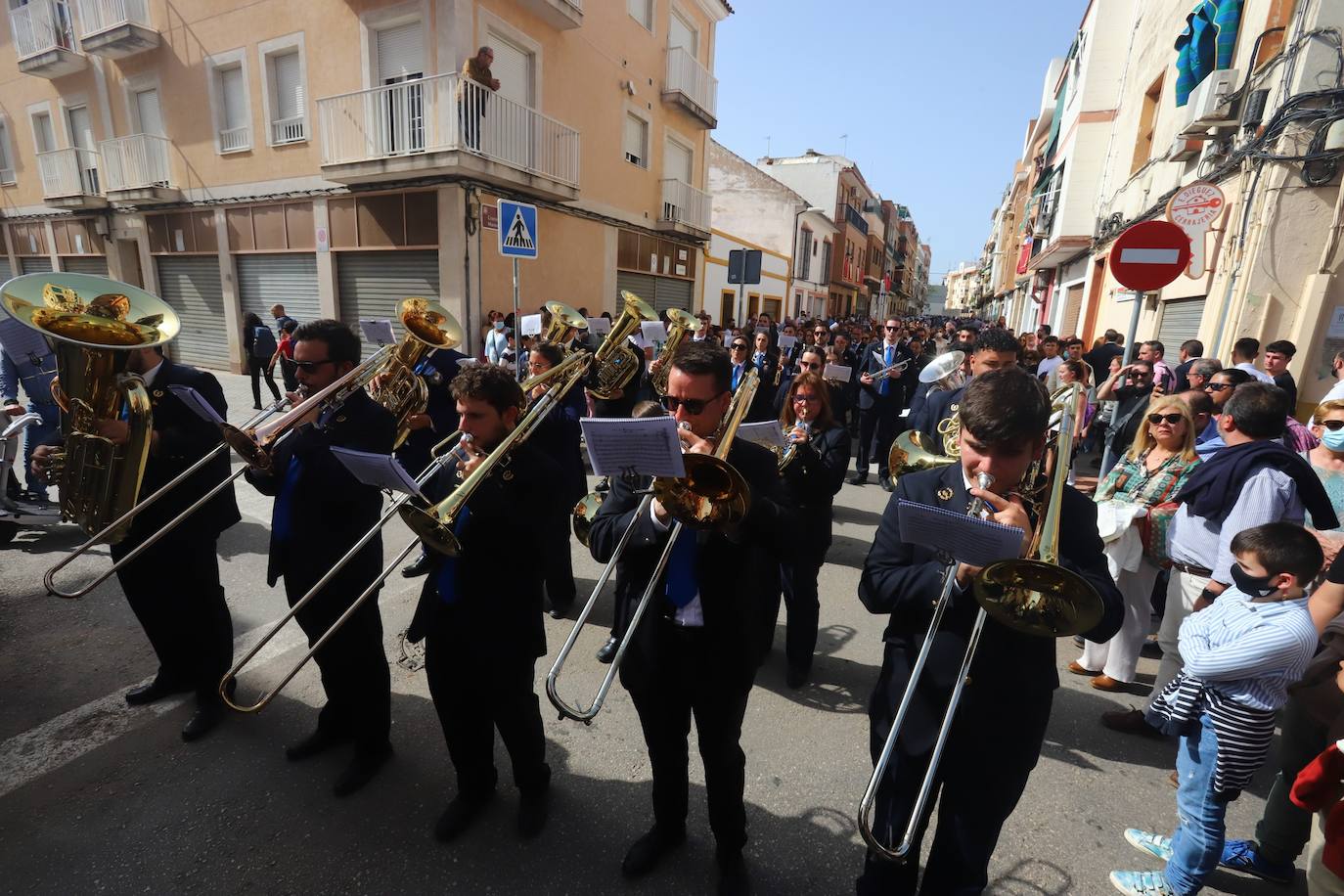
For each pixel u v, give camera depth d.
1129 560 3.10
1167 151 9.06
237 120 11.89
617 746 2.77
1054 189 15.74
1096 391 5.64
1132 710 3.03
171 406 2.67
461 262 10.11
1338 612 2.04
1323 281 6.00
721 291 20.92
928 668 1.64
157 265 14.05
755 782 2.62
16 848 2.17
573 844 2.26
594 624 3.83
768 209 26.86
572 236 12.58
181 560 2.68
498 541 2.05
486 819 2.36
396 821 2.33
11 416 4.76
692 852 2.25
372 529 2.29
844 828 2.39
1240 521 2.52
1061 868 2.24
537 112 10.86
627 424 1.58
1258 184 6.34
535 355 4.19
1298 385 6.21
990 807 1.60
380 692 2.49
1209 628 2.03
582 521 3.60
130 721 2.81
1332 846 1.48
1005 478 1.52
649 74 14.15
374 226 10.77
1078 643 3.82
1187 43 8.26
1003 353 3.51
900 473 2.81
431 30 9.59
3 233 16.94
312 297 11.84
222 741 2.71
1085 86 13.38
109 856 2.15
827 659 3.58
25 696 2.96
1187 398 3.53
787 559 1.87
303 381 2.47
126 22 11.68
